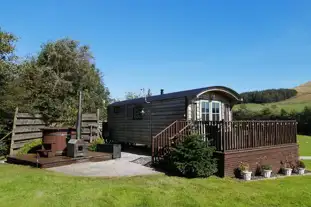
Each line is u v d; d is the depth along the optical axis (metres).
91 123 14.59
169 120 12.93
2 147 11.48
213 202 5.98
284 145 10.98
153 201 5.79
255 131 9.87
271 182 8.43
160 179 7.68
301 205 6.13
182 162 8.35
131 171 8.72
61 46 21.41
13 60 15.26
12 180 6.91
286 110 33.22
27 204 5.36
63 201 5.56
